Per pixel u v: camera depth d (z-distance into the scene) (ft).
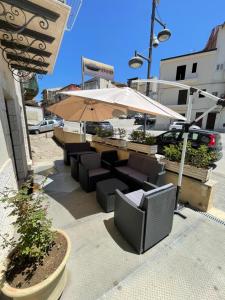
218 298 5.12
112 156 16.34
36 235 4.68
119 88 10.21
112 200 9.72
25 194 4.99
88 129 47.19
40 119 70.69
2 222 5.94
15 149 13.79
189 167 10.30
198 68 58.13
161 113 8.28
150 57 14.42
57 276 4.56
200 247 7.16
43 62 10.61
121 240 7.50
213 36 59.52
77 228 8.30
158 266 6.18
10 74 12.05
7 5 5.64
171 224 7.81
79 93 10.05
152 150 13.89
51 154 26.45
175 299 5.07
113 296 5.13
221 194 12.84
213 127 57.82
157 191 6.77
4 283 4.13
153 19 13.53
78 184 14.02
